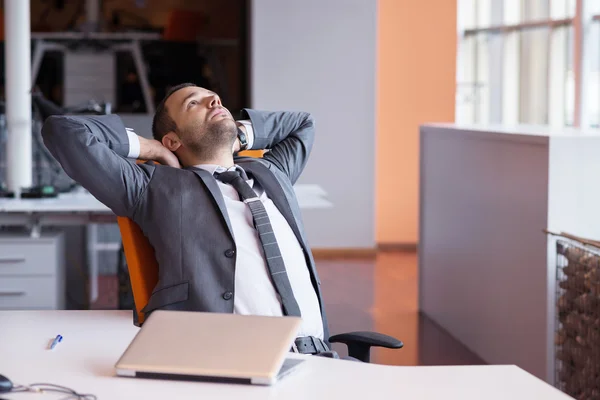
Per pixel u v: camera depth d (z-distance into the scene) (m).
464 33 8.70
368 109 7.73
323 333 2.44
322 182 7.75
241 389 1.54
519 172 3.95
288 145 2.91
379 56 8.09
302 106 7.69
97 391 1.53
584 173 3.65
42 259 4.30
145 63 9.50
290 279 2.39
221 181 2.52
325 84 7.69
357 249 7.76
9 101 4.94
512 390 1.57
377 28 7.69
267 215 2.41
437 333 5.07
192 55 9.59
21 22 4.93
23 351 1.80
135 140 2.52
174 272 2.27
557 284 3.63
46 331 1.97
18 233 4.50
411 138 8.16
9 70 4.93
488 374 1.66
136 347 1.64
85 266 5.55
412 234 8.22
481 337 4.52
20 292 4.30
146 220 2.34
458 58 8.74
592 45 5.61
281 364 1.59
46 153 5.17
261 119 2.87
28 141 4.96
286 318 1.70
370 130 7.74
